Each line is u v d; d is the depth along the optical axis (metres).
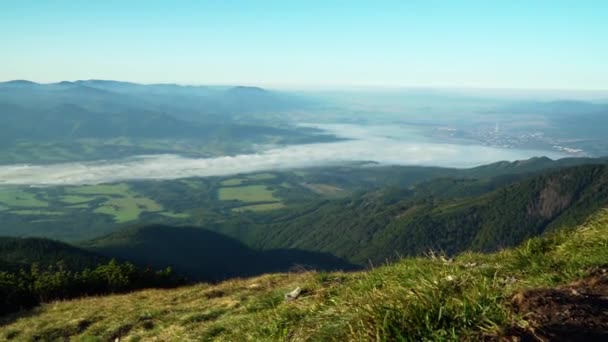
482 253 10.68
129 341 12.48
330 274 12.58
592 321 4.34
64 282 23.92
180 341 10.45
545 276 6.66
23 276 24.86
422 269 7.94
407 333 4.82
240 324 9.41
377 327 4.94
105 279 25.12
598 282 5.64
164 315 14.35
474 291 5.23
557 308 4.55
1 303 20.70
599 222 8.58
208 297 16.33
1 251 102.62
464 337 4.56
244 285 16.97
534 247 8.55
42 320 17.23
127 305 17.44
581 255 7.16
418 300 5.20
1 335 16.19
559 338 4.14
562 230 9.12
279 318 7.76
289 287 12.23
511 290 5.35
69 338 14.71
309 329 6.29
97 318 15.88
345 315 5.75
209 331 9.98
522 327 4.38
